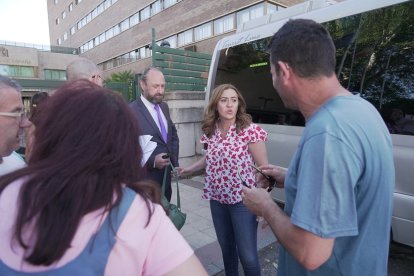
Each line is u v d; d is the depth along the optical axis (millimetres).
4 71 33281
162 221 876
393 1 2904
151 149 2846
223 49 5062
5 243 761
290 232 1111
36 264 726
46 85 6609
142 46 31219
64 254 738
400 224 2812
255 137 2379
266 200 1333
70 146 830
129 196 850
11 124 1711
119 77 28906
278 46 1197
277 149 4109
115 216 796
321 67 1140
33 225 744
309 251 1034
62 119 849
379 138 1109
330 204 1016
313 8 3904
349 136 1052
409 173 2740
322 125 1068
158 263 836
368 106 1184
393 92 2891
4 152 1737
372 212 1112
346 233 1018
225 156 2379
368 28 3113
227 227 2539
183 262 848
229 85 2453
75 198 763
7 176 851
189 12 24078
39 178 783
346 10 3330
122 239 784
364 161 1072
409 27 2787
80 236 756
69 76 2449
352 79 3236
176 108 6684
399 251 3387
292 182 1229
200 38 23328
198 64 7531
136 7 31281
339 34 3379
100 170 821
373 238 1127
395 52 2889
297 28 1172
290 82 1199
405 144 2771
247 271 2363
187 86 7348
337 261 1158
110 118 870
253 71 4461
